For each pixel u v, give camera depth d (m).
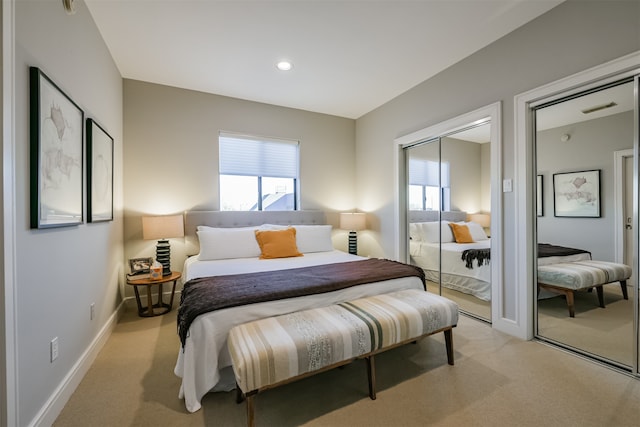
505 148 2.30
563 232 2.11
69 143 1.60
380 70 2.87
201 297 1.63
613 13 1.70
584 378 1.69
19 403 1.13
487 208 2.55
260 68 2.82
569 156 2.03
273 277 2.04
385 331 1.57
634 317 1.73
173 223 2.91
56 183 1.44
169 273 2.95
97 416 1.39
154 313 2.79
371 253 4.04
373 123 3.96
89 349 1.87
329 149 4.20
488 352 2.01
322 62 2.71
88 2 1.88
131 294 3.01
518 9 2.00
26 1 1.21
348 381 1.69
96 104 2.12
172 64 2.73
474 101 2.55
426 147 3.22
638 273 1.71
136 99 3.05
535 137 2.17
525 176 2.16
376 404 1.48
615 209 1.88
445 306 1.83
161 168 3.17
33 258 1.25
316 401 1.51
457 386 1.62
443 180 3.01
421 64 2.76
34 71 1.25
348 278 2.01
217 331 1.50
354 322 1.54
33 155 1.24
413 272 2.28
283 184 3.98
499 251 2.35
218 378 1.46
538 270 2.22
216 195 3.45
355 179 4.39
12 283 1.08
